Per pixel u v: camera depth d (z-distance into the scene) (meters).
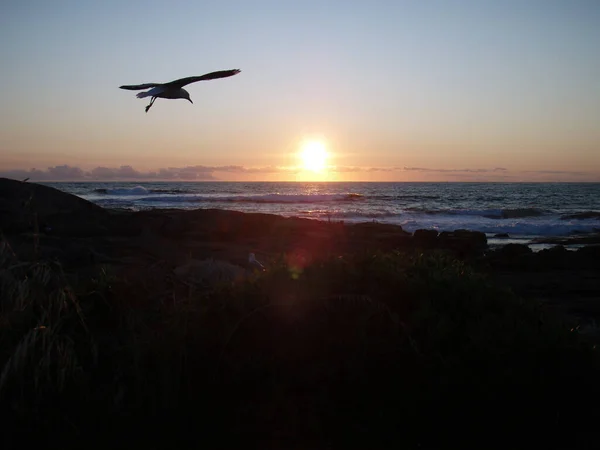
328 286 4.81
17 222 10.24
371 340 4.39
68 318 4.59
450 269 5.40
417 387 4.22
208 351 4.31
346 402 4.23
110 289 4.96
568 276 11.77
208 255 11.47
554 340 4.36
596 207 46.22
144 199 48.03
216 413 4.12
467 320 4.55
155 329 4.52
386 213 34.69
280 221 16.11
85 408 3.95
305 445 4.05
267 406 4.16
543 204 50.00
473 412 4.15
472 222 28.70
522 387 4.13
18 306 4.45
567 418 4.18
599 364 4.39
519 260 13.01
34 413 3.83
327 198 51.59
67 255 8.42
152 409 4.02
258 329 4.44
